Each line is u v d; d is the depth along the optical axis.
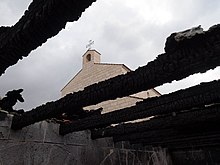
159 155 7.05
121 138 4.86
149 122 3.68
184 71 1.14
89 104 1.88
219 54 1.00
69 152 3.57
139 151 5.93
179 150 7.91
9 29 1.27
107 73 9.07
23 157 2.76
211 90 2.14
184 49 1.12
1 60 1.38
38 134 3.09
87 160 3.93
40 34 1.19
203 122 3.32
